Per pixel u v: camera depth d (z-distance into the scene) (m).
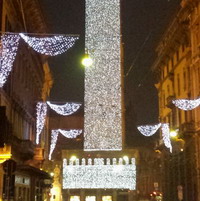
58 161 66.69
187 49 44.16
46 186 46.69
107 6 57.97
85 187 63.16
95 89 58.84
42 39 21.50
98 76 58.59
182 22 43.88
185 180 43.69
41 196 43.28
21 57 34.88
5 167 21.64
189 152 42.50
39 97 47.59
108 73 58.53
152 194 58.25
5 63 26.83
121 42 59.28
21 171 33.06
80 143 77.94
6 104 28.66
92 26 57.69
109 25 57.81
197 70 41.00
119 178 63.25
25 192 35.28
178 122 48.00
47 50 22.84
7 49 27.14
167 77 54.06
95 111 59.34
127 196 62.88
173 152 49.25
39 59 47.28
